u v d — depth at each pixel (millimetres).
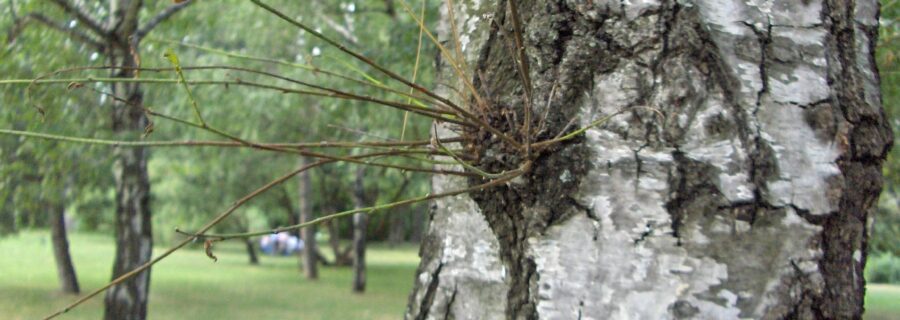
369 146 1925
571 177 1918
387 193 24000
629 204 1849
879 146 1928
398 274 29016
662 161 1831
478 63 2197
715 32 1863
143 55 8797
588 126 1820
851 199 1851
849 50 1961
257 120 15484
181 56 12469
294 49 13438
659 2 1903
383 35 11609
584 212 1896
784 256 1765
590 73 1943
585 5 1971
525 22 2088
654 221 1821
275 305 17844
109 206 31281
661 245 1811
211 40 13070
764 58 1854
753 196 1778
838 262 1812
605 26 1946
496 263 2061
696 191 1806
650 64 1885
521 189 1976
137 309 9508
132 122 8977
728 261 1771
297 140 16766
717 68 1846
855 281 1848
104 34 8359
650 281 1811
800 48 1868
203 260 33469
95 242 44719
